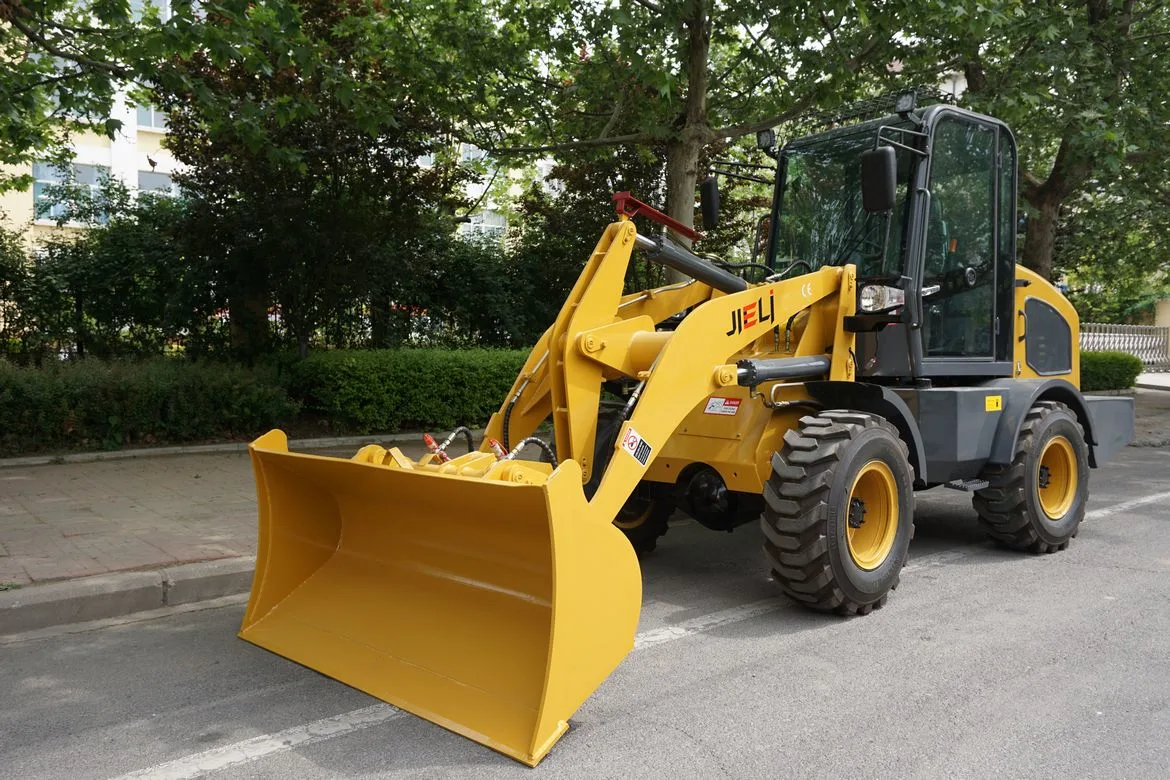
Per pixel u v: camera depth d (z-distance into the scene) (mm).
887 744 3082
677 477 5082
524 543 3377
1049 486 6043
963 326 5742
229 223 9430
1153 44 11180
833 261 5664
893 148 4797
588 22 8992
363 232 9984
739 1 8828
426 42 9570
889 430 4574
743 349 4945
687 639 4207
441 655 3428
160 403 8844
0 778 2836
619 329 4285
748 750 3033
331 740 3100
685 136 9523
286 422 9938
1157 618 4523
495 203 16875
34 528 5742
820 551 4273
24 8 6859
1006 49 10398
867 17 8586
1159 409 16609
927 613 4617
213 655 3941
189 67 8984
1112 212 15766
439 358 10359
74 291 10586
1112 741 3113
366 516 4016
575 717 3309
